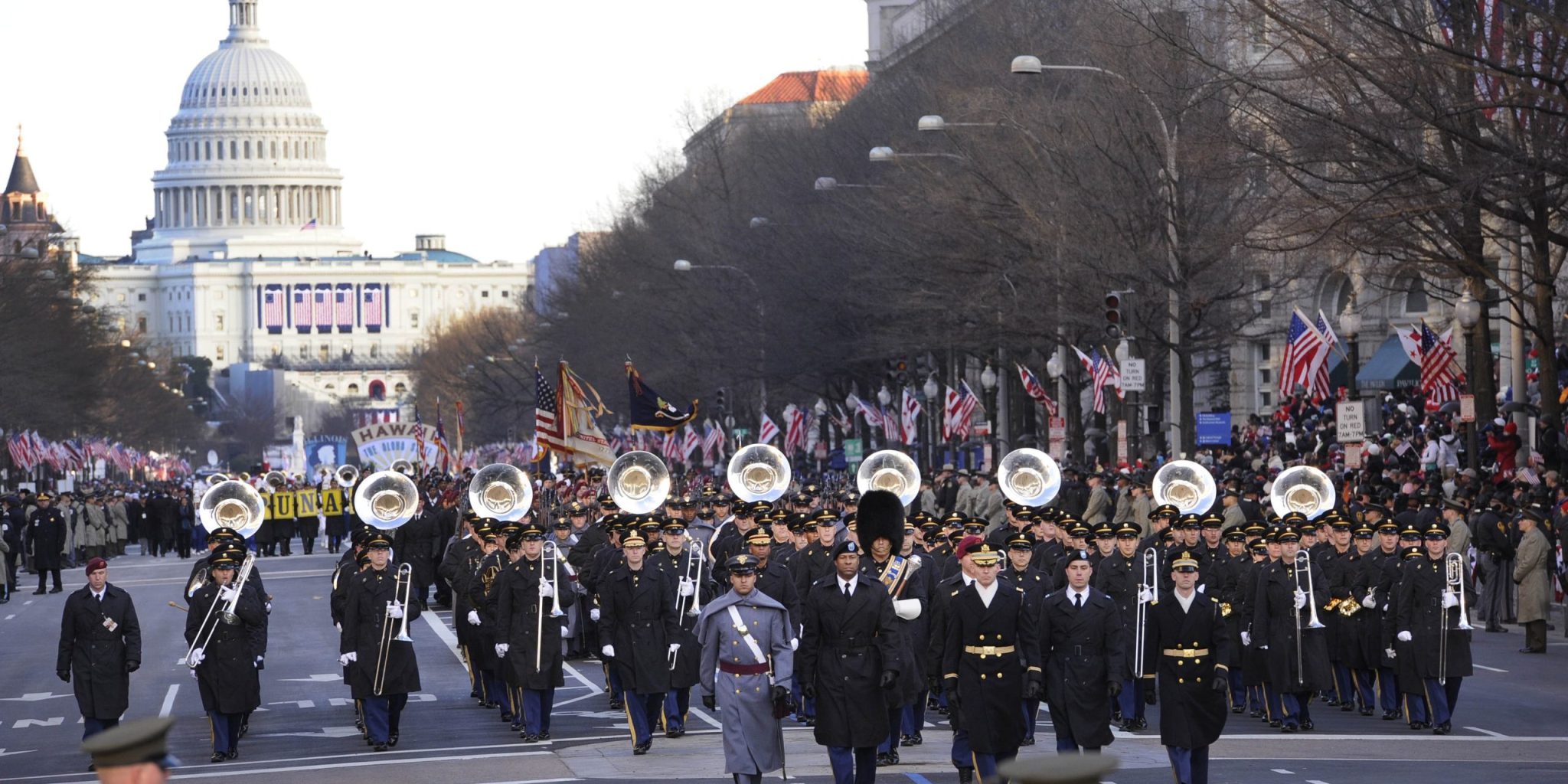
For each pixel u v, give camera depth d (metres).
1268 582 58.34
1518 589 80.50
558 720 65.44
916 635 54.75
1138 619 55.94
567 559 74.12
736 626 44.88
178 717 69.62
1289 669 58.19
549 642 59.03
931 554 64.31
